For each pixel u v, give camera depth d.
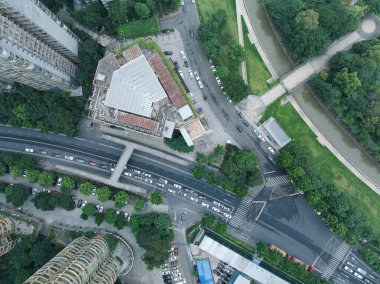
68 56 194.25
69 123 198.12
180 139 195.75
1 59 136.50
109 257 191.00
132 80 173.38
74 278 144.75
